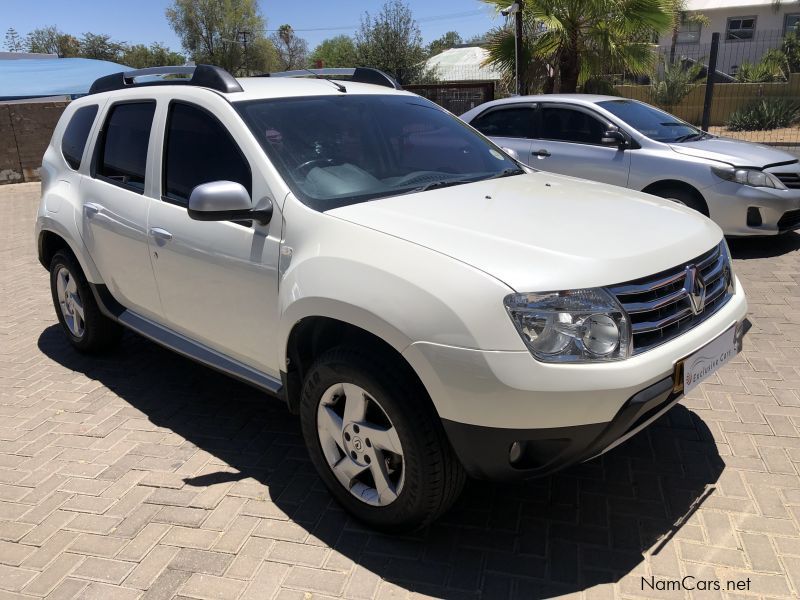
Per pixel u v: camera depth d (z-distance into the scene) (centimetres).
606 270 242
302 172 313
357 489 287
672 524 283
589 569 261
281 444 362
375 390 256
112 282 420
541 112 783
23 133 1591
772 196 643
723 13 2884
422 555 272
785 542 268
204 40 4328
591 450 245
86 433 380
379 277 252
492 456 244
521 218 282
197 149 349
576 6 1280
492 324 231
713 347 271
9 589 263
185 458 351
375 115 371
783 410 368
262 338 316
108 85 460
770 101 2042
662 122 754
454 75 3028
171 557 277
